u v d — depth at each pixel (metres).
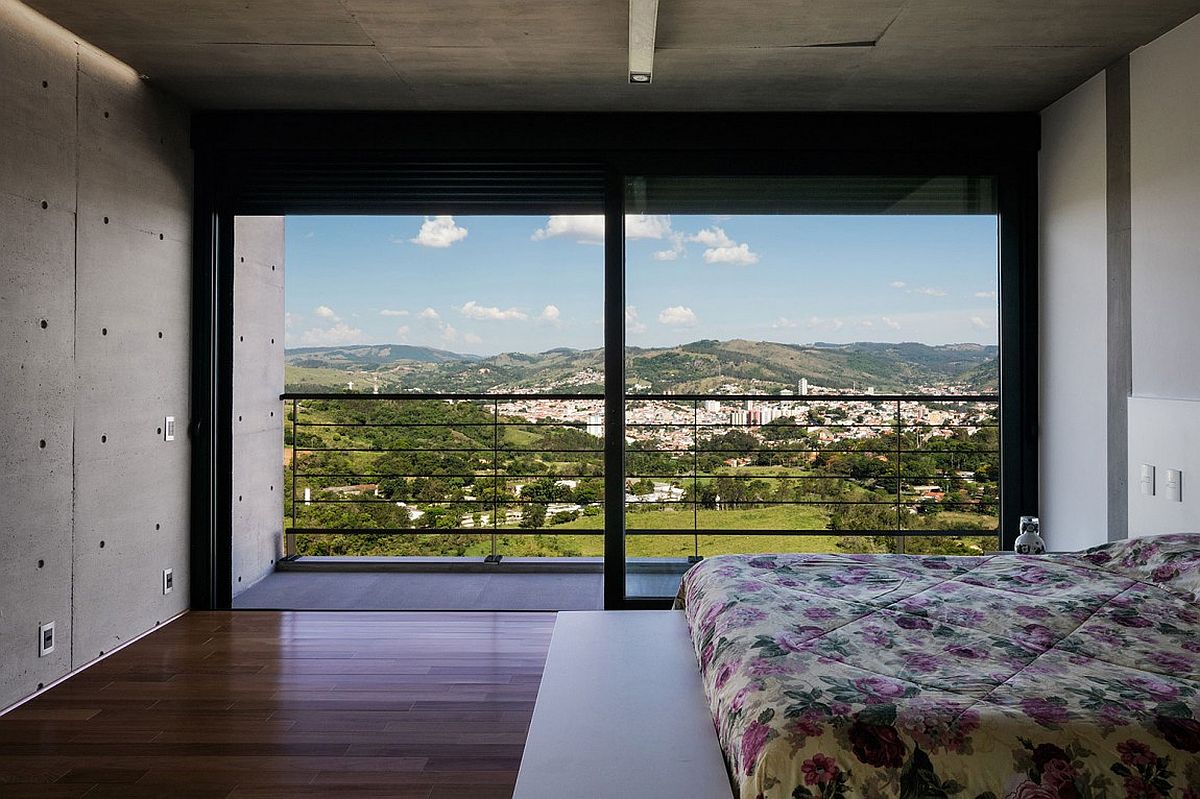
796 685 1.65
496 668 3.46
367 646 3.77
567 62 3.65
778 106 4.22
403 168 4.38
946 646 1.89
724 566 2.73
